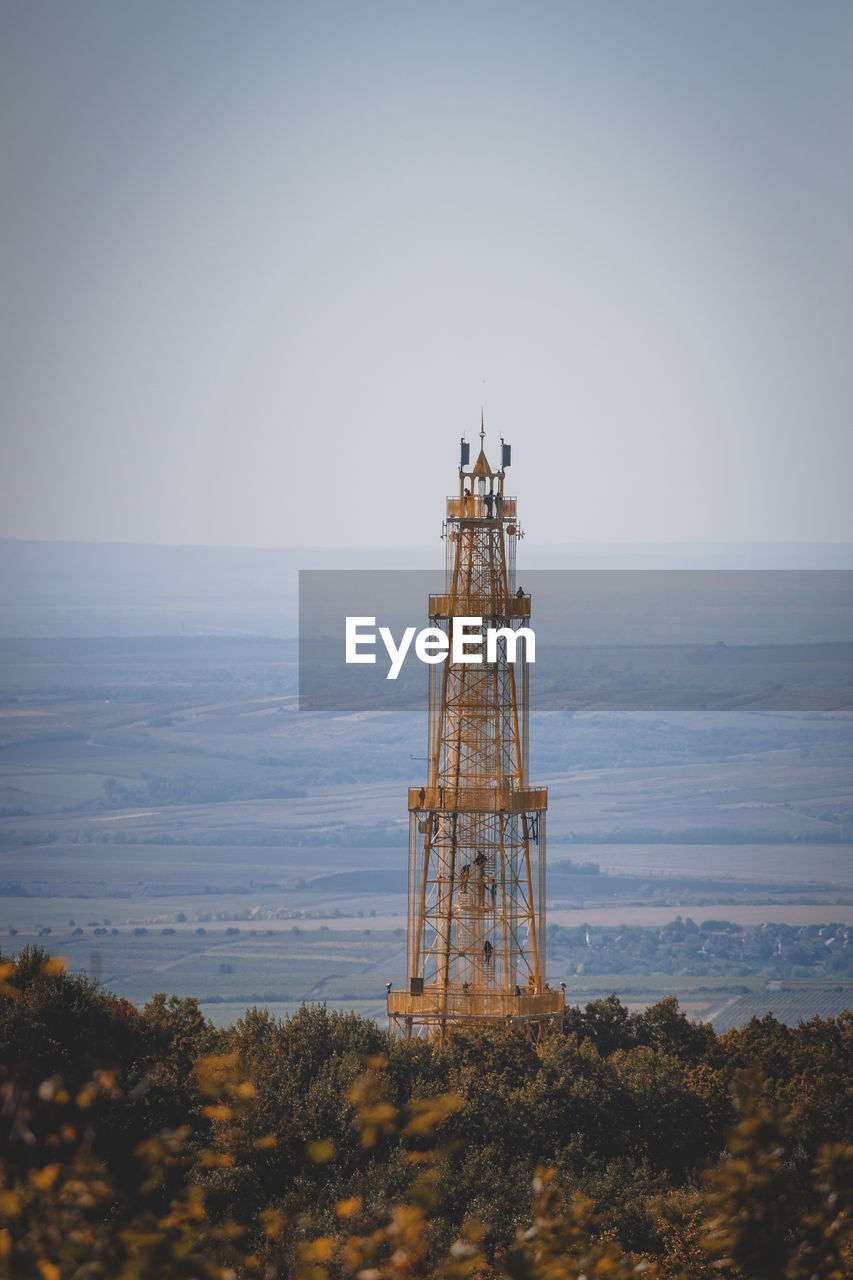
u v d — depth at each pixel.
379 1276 97.81
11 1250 90.75
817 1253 109.44
